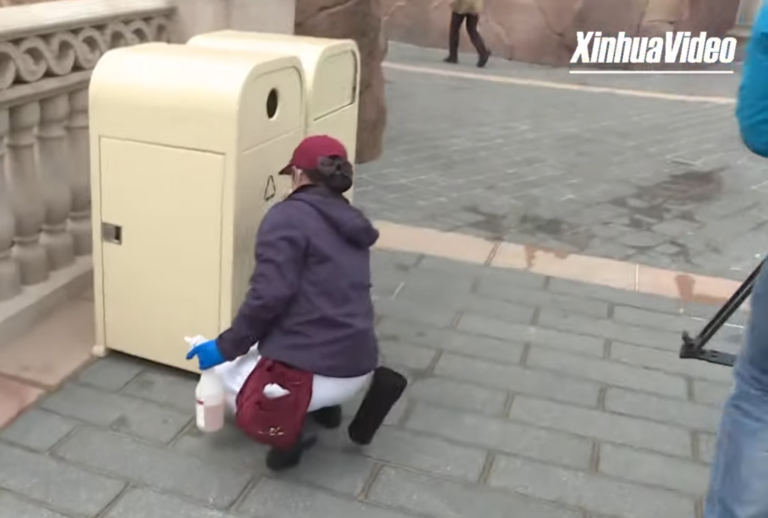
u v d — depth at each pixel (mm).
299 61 3225
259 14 4520
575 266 4863
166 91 2953
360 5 6371
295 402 2598
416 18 14125
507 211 5840
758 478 1949
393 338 3832
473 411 3291
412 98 9828
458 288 4434
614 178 6832
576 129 8594
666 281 4715
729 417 2037
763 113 1790
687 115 9547
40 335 3598
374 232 2693
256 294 2516
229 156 2930
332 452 2971
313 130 3467
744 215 6027
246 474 2822
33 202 3697
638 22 13000
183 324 3244
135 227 3180
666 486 2910
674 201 6293
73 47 3744
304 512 2664
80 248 4148
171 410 3143
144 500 2670
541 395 3438
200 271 3129
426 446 3047
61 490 2688
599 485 2895
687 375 3678
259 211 3148
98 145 3119
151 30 4352
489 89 10711
